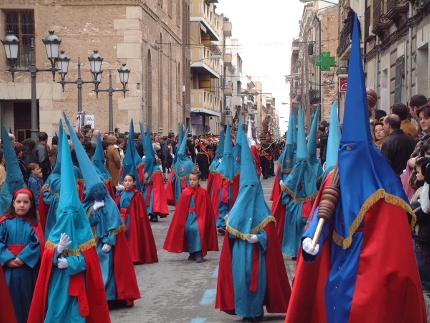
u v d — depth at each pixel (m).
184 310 9.16
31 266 7.68
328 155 6.78
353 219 5.20
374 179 5.28
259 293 8.38
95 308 7.36
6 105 33.06
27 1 32.22
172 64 44.94
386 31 25.64
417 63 19.55
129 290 9.38
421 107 8.57
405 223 5.22
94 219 9.41
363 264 5.17
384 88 26.75
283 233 12.62
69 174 7.54
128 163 15.84
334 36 53.78
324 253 5.46
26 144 14.66
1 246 7.67
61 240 7.12
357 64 5.35
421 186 8.03
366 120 5.34
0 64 32.16
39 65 32.31
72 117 32.53
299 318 5.57
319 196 5.66
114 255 9.38
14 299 7.65
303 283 5.52
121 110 32.91
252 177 8.62
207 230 12.88
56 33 32.62
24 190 7.85
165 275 11.57
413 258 5.18
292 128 15.24
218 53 73.44
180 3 48.12
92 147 16.88
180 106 48.72
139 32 32.91
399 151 8.59
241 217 8.47
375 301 5.07
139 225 12.64
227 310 8.57
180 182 19.23
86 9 32.69
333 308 5.29
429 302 7.17
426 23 18.33
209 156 33.44
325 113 51.56
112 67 32.84
